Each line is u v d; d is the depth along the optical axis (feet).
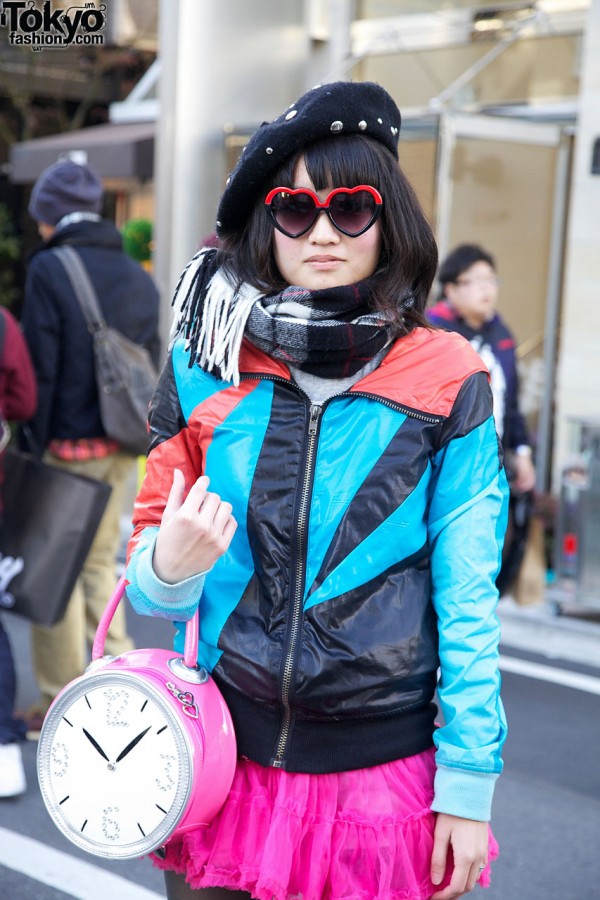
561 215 28.84
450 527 6.38
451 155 26.43
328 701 6.27
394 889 6.31
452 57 30.30
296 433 6.47
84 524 14.96
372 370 6.52
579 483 22.81
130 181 38.75
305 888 6.32
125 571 6.55
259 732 6.42
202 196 30.45
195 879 6.51
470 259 20.95
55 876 12.20
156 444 6.89
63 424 16.63
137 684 6.16
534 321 29.04
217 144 30.55
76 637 16.28
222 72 30.48
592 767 15.92
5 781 13.93
